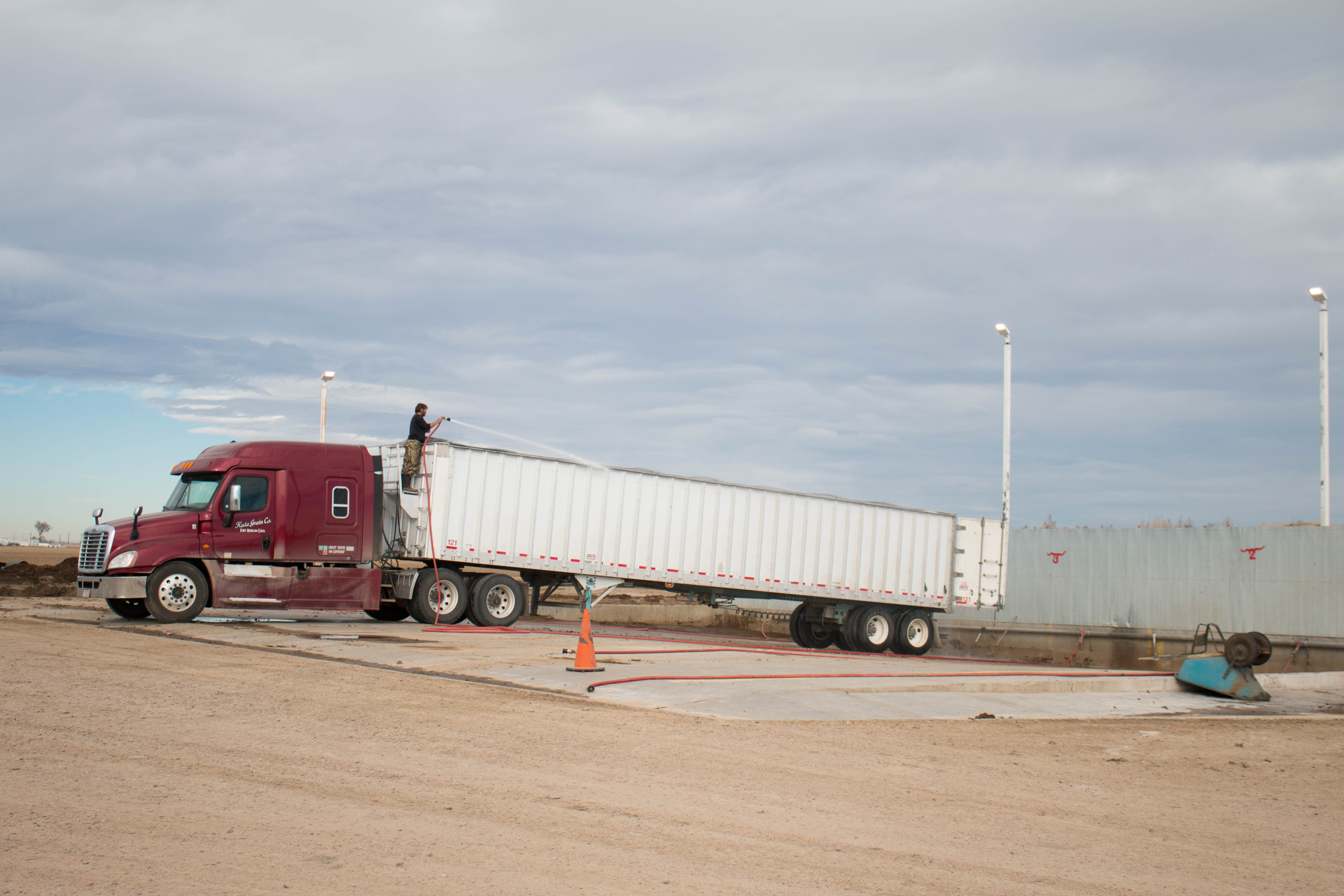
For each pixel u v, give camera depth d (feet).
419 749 25.36
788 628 99.04
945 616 93.91
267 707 29.91
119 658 38.93
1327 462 76.59
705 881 16.72
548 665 43.34
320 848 17.22
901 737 32.27
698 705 35.17
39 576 107.14
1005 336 82.94
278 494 58.65
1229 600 80.53
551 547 66.74
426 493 62.95
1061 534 90.07
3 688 30.50
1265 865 19.95
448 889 15.61
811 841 19.48
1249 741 35.94
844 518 77.20
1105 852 20.16
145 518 55.83
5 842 16.55
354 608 60.39
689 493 71.61
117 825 17.84
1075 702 43.42
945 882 17.51
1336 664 72.64
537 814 20.11
